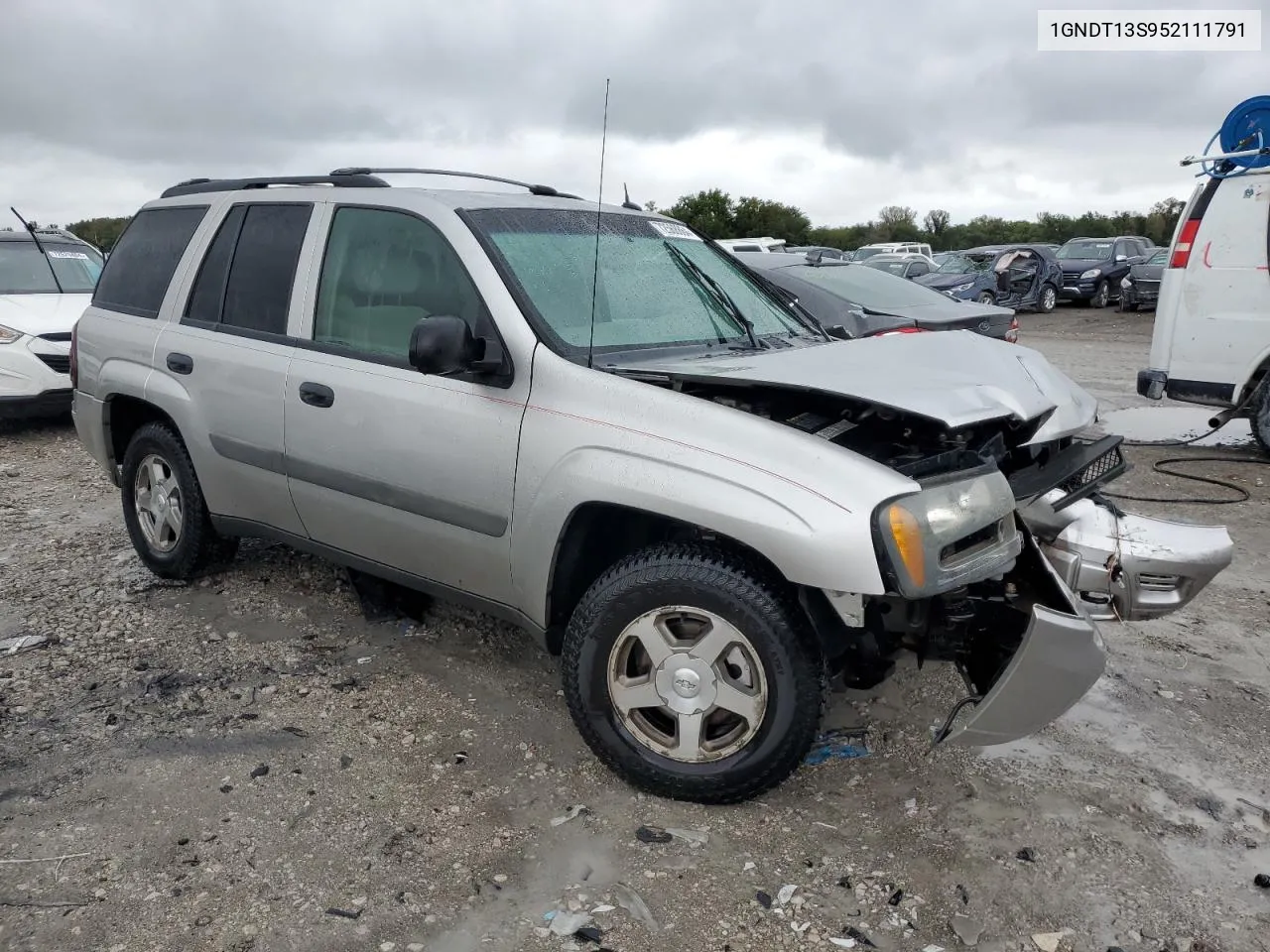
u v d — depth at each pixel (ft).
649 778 10.35
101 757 11.16
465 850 9.62
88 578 16.62
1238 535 19.58
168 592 15.88
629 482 10.00
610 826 10.00
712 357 11.80
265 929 8.55
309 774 10.85
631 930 8.59
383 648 13.94
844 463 9.32
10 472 24.54
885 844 9.77
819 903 8.94
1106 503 12.78
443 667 13.37
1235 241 24.61
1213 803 10.50
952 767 11.09
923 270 73.97
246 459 13.91
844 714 12.19
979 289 69.82
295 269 13.51
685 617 10.23
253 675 13.10
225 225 14.79
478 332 11.35
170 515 15.89
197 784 10.63
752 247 69.00
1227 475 24.22
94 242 38.99
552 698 12.58
